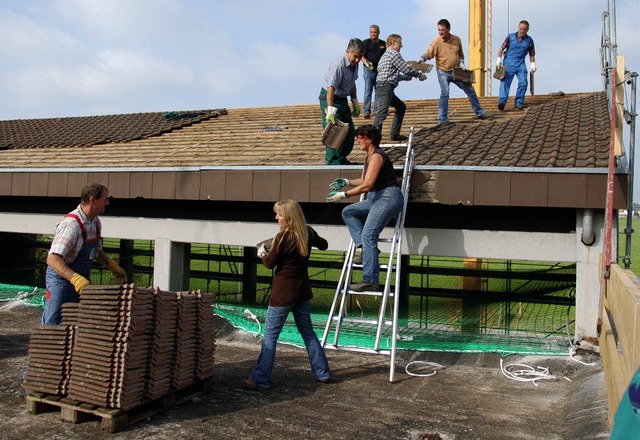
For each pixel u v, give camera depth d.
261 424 4.20
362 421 4.28
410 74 8.70
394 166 6.62
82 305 4.15
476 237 6.68
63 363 4.22
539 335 6.87
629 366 2.88
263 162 7.74
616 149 5.67
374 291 5.63
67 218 4.58
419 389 5.09
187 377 4.62
